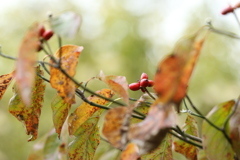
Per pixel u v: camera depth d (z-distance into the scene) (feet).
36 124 1.90
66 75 1.61
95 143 1.92
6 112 8.38
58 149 1.61
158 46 12.42
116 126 1.60
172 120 1.48
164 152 1.89
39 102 1.89
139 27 12.46
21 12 11.64
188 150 1.93
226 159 1.69
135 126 1.50
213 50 10.51
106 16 12.45
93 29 11.82
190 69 1.47
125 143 1.59
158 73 1.46
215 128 1.68
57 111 1.83
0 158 8.06
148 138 1.48
